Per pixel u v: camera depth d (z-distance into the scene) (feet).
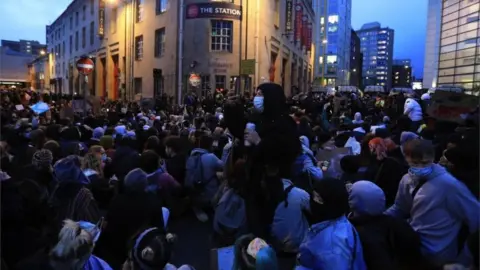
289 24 115.55
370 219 9.92
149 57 101.24
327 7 311.27
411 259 9.71
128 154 20.67
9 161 18.56
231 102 16.30
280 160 12.78
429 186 10.35
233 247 11.18
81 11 160.76
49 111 44.73
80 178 13.92
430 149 10.50
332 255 9.04
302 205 12.53
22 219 10.32
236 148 15.79
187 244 18.04
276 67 107.86
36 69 253.85
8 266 9.66
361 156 18.83
